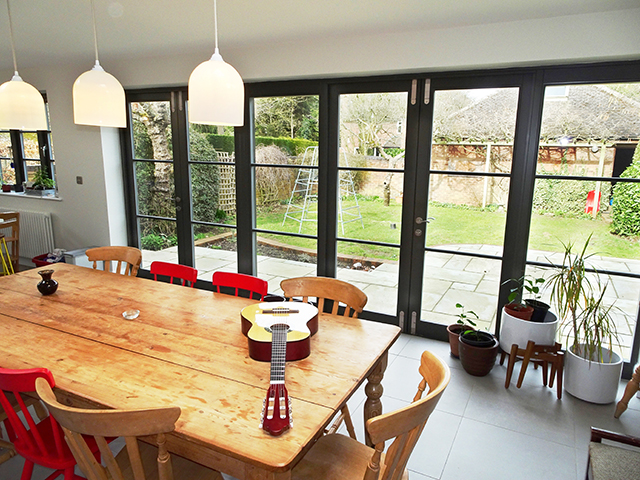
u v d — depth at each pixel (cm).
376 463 130
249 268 445
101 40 362
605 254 306
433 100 340
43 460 168
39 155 571
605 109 292
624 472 166
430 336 375
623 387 303
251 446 128
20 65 477
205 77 167
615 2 252
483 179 334
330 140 384
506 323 309
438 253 360
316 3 262
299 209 411
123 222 510
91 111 194
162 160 475
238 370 173
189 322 222
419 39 320
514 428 257
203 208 463
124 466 168
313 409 147
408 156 356
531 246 328
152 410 125
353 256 395
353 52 343
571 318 320
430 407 135
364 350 192
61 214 526
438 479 218
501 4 258
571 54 281
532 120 311
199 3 267
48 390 142
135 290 272
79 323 219
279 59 371
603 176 299
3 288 272
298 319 200
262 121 410
